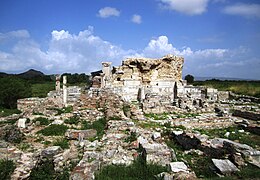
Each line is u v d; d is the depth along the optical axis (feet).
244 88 190.29
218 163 42.50
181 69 166.81
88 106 86.99
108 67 146.51
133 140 54.75
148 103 101.76
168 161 44.09
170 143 61.21
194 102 120.06
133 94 147.13
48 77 416.05
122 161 44.52
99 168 41.55
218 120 83.46
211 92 155.33
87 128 66.95
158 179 38.09
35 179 38.14
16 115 87.86
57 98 99.19
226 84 231.09
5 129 57.93
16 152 45.34
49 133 62.69
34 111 83.66
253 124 75.36
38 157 43.75
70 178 38.06
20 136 57.98
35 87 250.37
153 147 45.93
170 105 112.98
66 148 51.39
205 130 74.54
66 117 75.97
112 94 96.58
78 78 320.70
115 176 40.50
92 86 134.82
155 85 154.81
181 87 155.22
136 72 154.40
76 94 110.42
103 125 72.13
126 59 156.35
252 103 128.88
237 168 41.55
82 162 41.73
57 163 42.75
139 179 39.96
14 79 157.69
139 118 81.97
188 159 49.49
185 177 37.27
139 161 44.47
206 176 41.78
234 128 77.41
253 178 38.58
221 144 52.08
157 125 75.66
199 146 54.54
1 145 49.11
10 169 38.27
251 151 44.47
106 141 55.31
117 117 76.64
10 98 146.51
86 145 52.47
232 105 119.55
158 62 157.48
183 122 80.38
